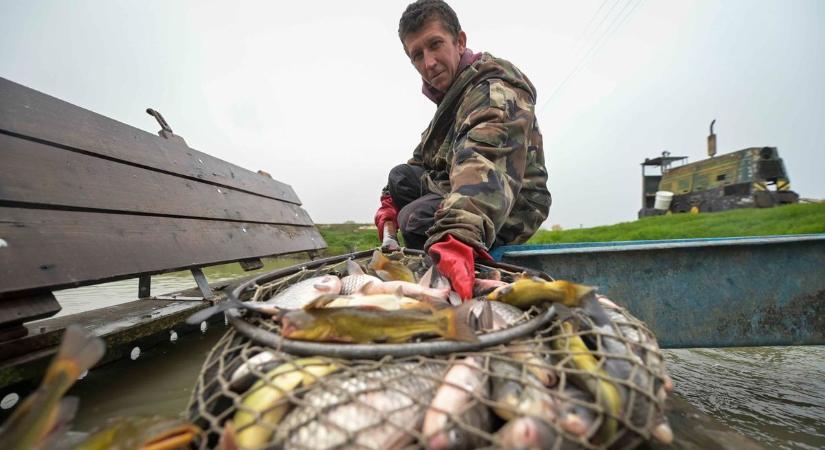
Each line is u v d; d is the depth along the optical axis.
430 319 1.92
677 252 4.27
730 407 3.64
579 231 18.78
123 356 3.62
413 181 5.27
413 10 4.34
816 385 4.13
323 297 2.13
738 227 13.92
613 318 2.29
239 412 1.67
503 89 3.87
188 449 1.65
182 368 3.63
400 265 3.22
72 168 3.51
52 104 3.69
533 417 1.50
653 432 1.80
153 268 3.72
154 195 4.39
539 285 2.32
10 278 2.49
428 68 4.45
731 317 4.26
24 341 2.62
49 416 1.35
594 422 1.61
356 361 1.73
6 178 2.86
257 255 5.91
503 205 3.19
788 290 4.25
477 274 3.09
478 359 1.77
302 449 1.46
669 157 27.83
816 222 12.23
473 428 1.41
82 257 3.05
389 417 1.57
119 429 1.45
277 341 1.85
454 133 4.43
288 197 9.10
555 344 2.09
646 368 1.80
